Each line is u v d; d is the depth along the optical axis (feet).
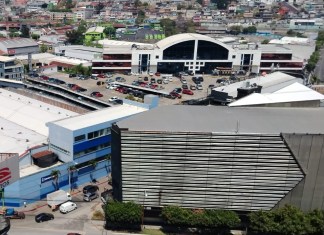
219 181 260.21
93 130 325.42
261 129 259.60
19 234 258.16
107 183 333.42
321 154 255.09
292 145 252.21
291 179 259.80
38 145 333.42
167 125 263.29
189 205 266.36
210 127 261.44
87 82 618.44
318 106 359.25
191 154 254.68
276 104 342.64
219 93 475.31
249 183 260.21
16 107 429.79
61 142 321.73
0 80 603.67
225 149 253.24
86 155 326.65
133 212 258.57
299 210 259.39
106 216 265.13
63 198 294.46
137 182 262.06
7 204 291.38
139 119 275.80
